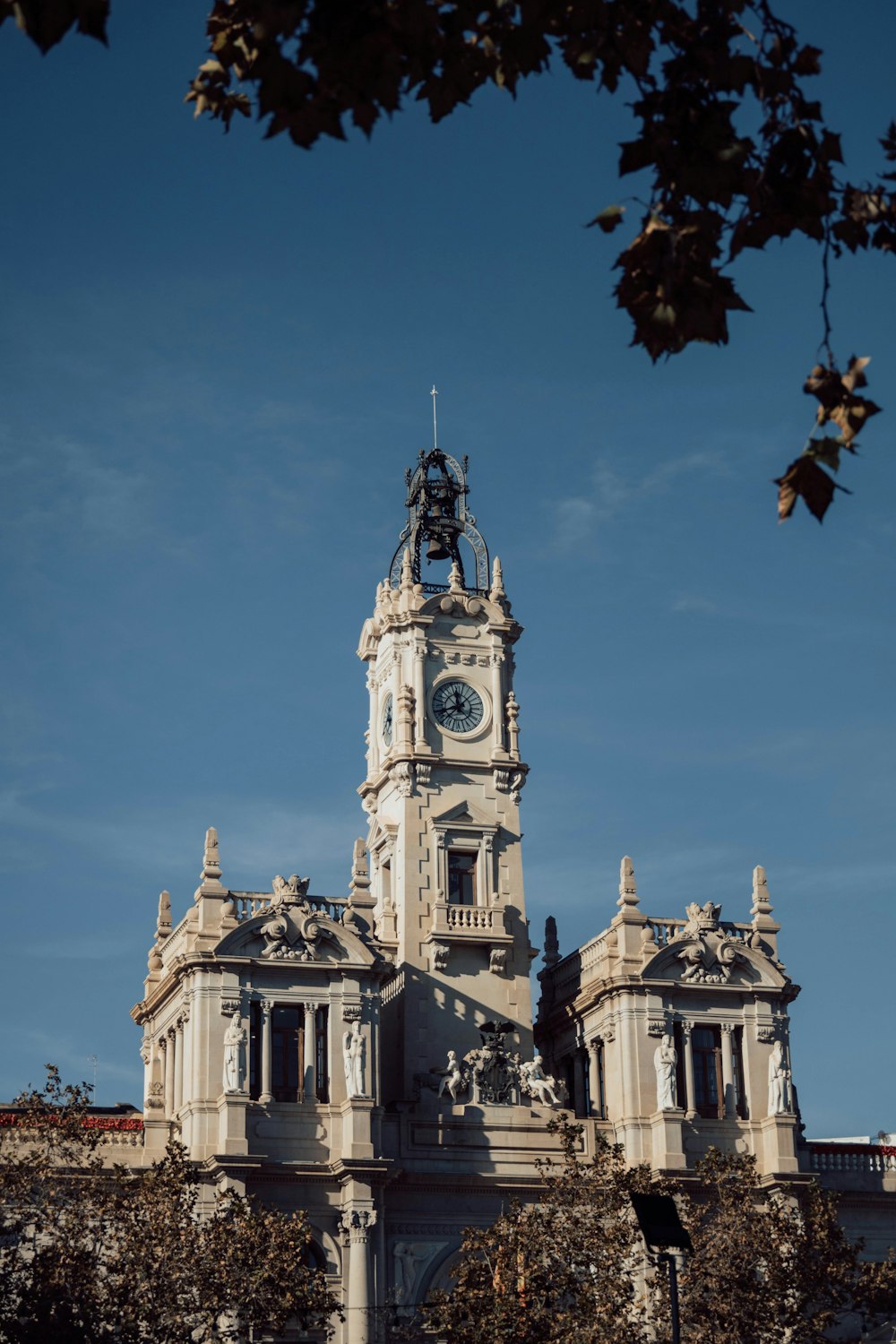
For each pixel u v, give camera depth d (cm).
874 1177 10206
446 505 11281
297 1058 9506
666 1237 5991
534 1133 9844
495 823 10619
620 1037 10025
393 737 10775
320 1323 8056
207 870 9781
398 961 10256
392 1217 9469
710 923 10275
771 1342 8131
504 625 10994
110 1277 7825
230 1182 9094
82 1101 8056
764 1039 10131
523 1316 7869
